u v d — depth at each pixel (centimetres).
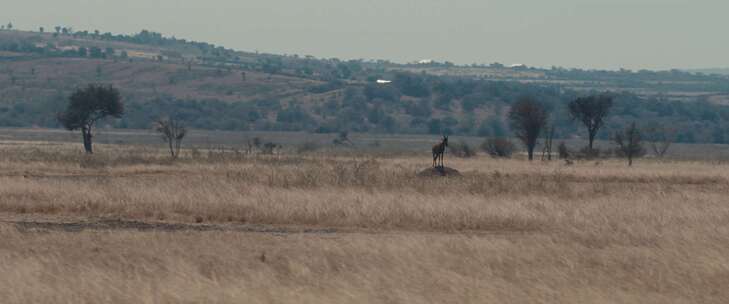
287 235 7681
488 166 19100
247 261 6184
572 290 5319
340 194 10225
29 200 9581
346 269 5866
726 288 5525
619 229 7981
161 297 4978
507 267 6091
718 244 6938
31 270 5562
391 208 9038
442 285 5409
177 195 9812
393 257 6269
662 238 7306
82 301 4891
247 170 14538
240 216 8838
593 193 11531
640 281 5616
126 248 6712
